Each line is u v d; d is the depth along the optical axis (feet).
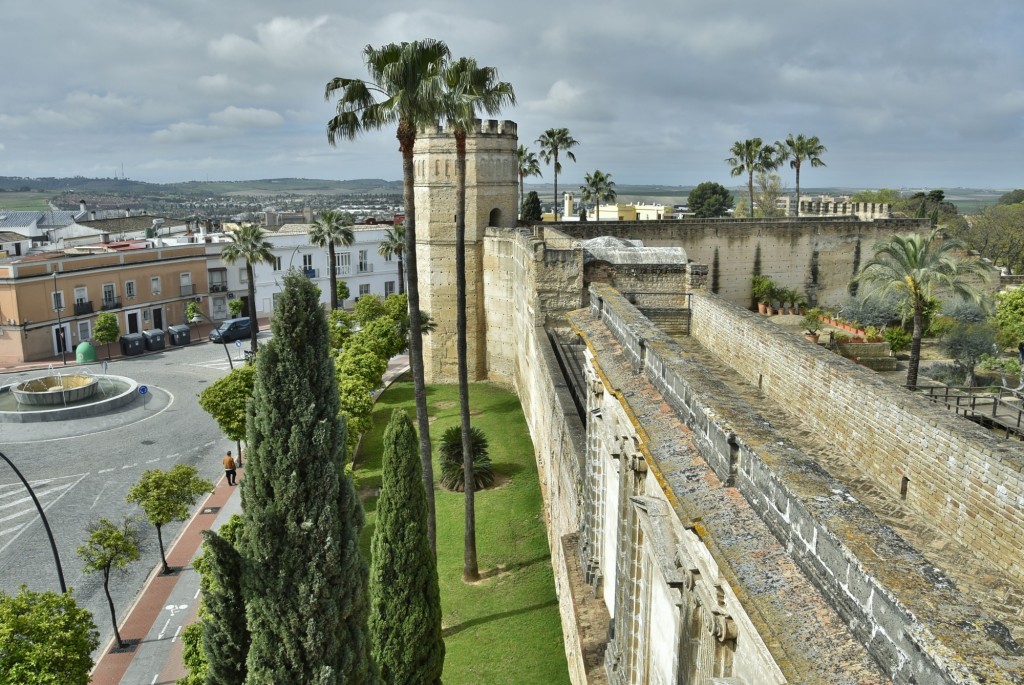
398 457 53.11
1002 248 265.13
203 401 113.91
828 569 19.43
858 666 17.11
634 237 184.85
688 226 188.34
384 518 53.62
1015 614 25.52
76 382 170.71
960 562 30.40
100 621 80.33
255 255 187.52
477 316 159.63
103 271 224.33
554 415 82.53
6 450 132.67
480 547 88.07
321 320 30.94
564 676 62.85
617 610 45.68
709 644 26.18
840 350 143.02
